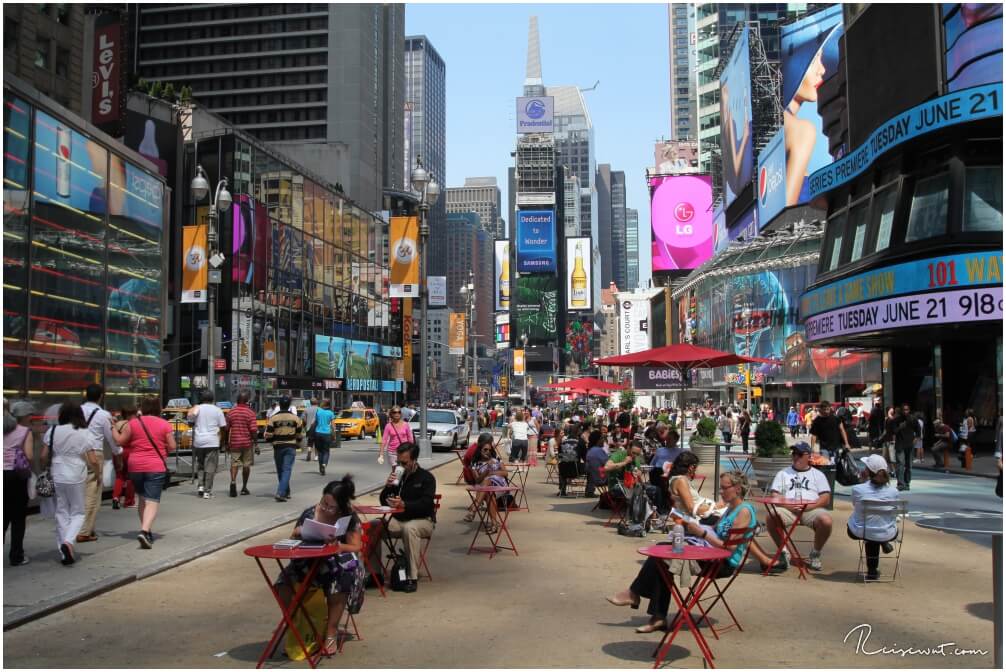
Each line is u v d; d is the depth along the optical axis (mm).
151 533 11156
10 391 12977
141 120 59969
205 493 15875
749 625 7340
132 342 17078
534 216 196875
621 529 12664
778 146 75375
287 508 14539
